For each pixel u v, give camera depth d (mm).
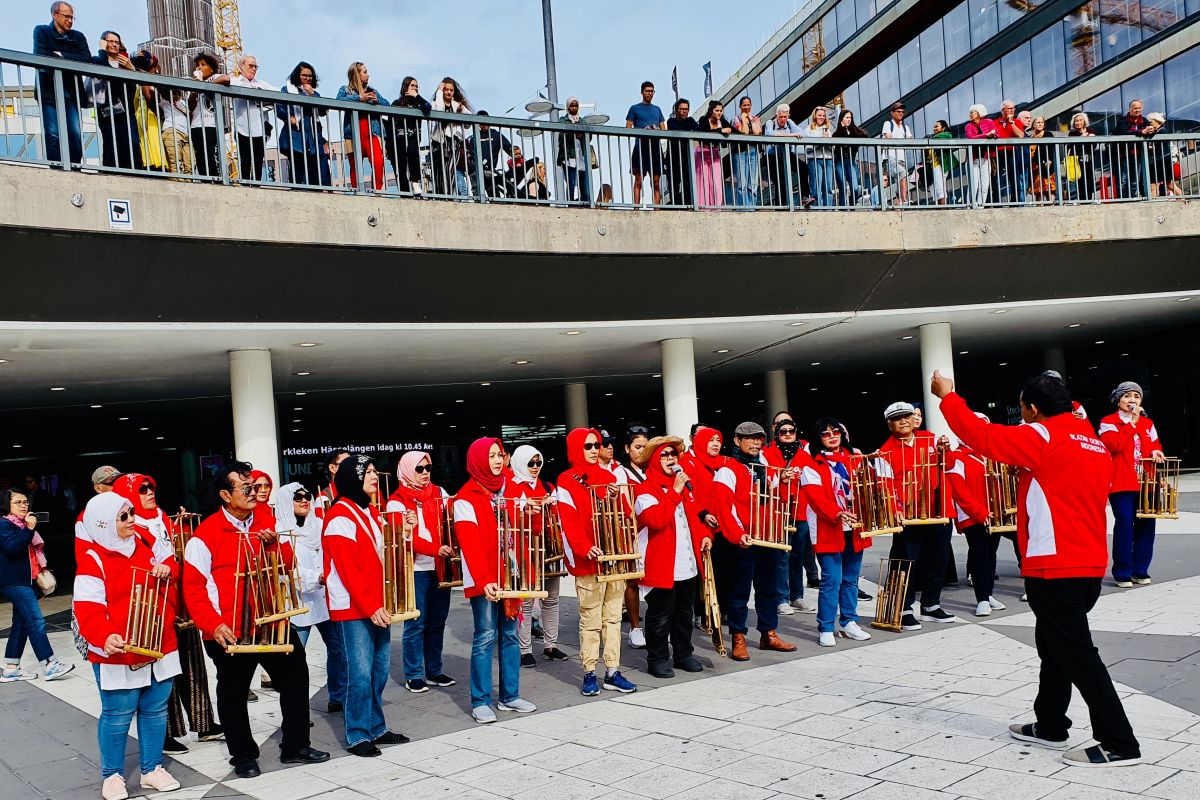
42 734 6434
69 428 23688
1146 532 8625
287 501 6402
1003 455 4445
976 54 25875
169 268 9695
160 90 9703
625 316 13469
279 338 11867
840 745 4832
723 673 6684
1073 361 26281
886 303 14820
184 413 21859
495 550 5898
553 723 5715
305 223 10180
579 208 12016
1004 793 4023
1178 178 15547
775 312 14320
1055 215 14414
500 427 34969
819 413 37219
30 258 8820
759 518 7078
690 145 12758
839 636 7656
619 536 6223
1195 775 4035
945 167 14438
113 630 4812
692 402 15227
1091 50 22078
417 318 11945
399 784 4805
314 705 6730
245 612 5055
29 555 8148
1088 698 4277
